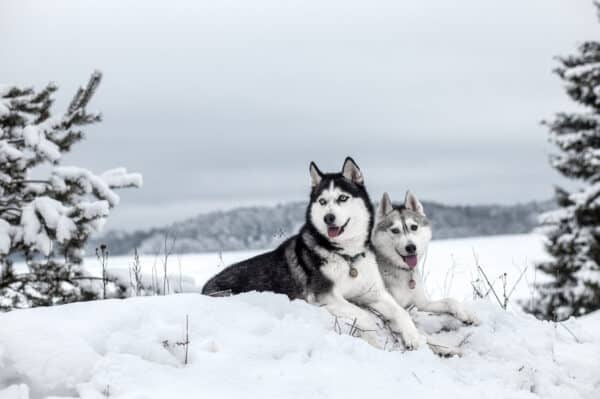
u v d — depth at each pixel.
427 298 6.18
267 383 3.57
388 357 4.22
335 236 5.34
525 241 53.16
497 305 6.11
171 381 3.45
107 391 3.28
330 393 3.53
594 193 15.32
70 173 6.87
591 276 15.02
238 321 4.32
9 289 7.25
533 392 4.41
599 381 4.71
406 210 6.21
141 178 7.34
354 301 5.71
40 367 3.33
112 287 7.59
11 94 7.44
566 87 16.28
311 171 5.94
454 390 3.86
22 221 6.36
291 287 5.61
